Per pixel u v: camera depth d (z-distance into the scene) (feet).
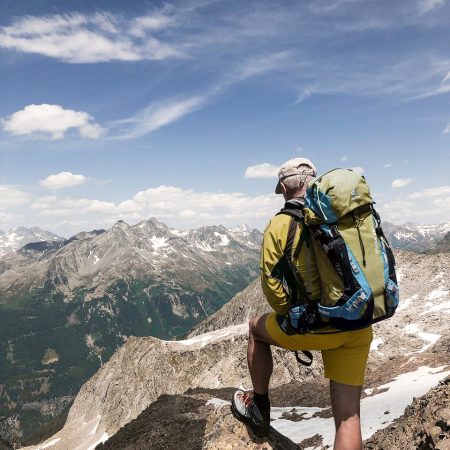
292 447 22.07
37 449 323.57
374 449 38.27
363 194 14.92
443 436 26.27
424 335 178.70
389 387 105.81
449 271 239.30
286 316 16.76
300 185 17.52
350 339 16.57
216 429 22.68
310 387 142.82
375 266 14.67
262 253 16.33
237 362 270.05
